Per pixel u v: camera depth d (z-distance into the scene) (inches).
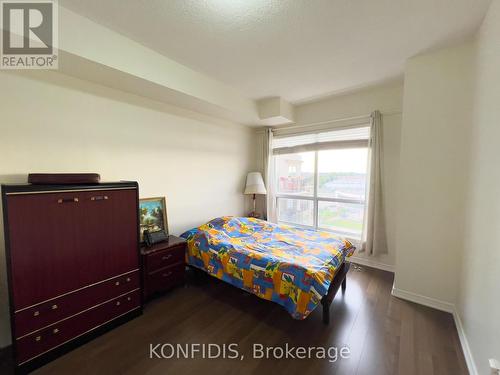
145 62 79.7
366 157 125.0
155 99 102.1
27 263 57.2
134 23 66.8
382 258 120.9
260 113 136.0
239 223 122.3
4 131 66.2
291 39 74.4
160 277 90.3
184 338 70.7
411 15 62.9
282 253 86.5
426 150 84.6
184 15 63.1
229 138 145.8
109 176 90.0
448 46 78.7
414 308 85.7
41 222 59.2
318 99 133.3
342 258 91.8
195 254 101.0
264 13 62.0
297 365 60.7
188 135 120.3
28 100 70.0
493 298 49.5
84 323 67.7
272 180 159.2
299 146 148.3
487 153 57.0
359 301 90.8
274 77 103.8
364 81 108.0
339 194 136.8
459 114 78.3
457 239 80.7
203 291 98.6
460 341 68.7
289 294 71.6
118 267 75.1
